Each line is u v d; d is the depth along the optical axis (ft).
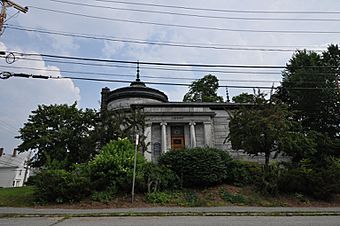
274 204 52.65
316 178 58.44
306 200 55.93
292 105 109.60
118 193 55.01
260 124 60.70
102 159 56.95
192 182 60.08
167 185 57.98
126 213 42.16
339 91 101.96
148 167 58.23
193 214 42.39
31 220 37.11
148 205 49.78
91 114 95.86
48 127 95.71
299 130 78.48
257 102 65.82
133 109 88.69
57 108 96.89
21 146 92.68
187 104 100.99
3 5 59.98
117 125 76.84
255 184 62.13
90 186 53.31
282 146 62.23
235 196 55.26
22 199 53.98
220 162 62.64
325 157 73.46
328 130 107.65
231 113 74.49
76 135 92.73
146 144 81.97
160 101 114.42
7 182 205.57
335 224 34.01
